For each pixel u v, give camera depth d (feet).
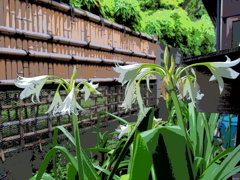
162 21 27.78
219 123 7.43
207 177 3.28
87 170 3.13
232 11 9.01
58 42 9.98
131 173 2.40
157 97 19.16
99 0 13.32
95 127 11.44
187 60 3.81
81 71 11.35
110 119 13.39
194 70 3.99
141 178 2.38
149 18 27.07
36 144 8.37
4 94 7.88
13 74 8.13
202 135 5.01
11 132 8.36
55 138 3.50
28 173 8.04
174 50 23.62
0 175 6.95
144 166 2.38
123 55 15.19
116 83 13.84
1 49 7.55
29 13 8.81
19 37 8.41
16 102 7.95
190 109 5.13
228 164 3.04
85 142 10.69
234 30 9.07
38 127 9.41
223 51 3.29
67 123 10.12
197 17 51.60
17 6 8.36
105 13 15.75
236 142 6.02
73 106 2.66
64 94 9.56
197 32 35.27
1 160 7.15
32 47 8.90
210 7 12.23
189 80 2.65
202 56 3.53
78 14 11.04
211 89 3.66
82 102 11.89
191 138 4.76
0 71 7.72
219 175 2.98
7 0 8.02
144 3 40.91
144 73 2.58
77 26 11.19
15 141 8.25
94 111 12.33
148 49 18.84
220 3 9.50
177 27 28.81
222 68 2.43
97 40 12.64
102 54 13.06
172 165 2.68
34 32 8.86
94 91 2.85
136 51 17.03
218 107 3.61
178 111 2.50
